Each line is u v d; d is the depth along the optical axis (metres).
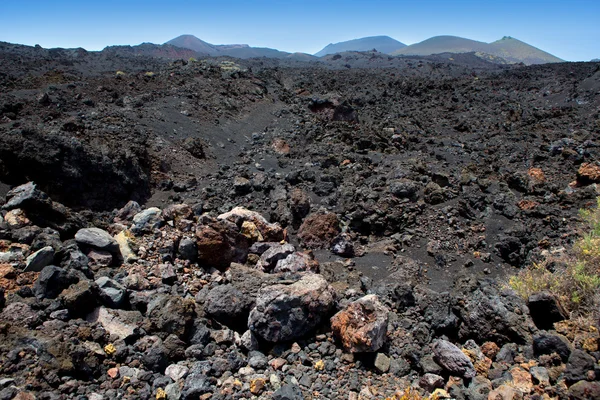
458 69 49.91
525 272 7.00
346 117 18.95
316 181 10.71
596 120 17.27
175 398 4.02
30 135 7.67
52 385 3.76
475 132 18.56
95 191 8.34
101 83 17.00
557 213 8.80
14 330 4.09
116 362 4.32
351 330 4.83
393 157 12.83
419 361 4.84
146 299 5.38
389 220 8.92
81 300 4.80
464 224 8.73
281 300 4.98
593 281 5.32
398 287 6.08
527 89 26.98
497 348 5.00
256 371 4.57
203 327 4.97
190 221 7.61
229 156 13.24
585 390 3.74
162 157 11.09
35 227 5.94
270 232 7.93
